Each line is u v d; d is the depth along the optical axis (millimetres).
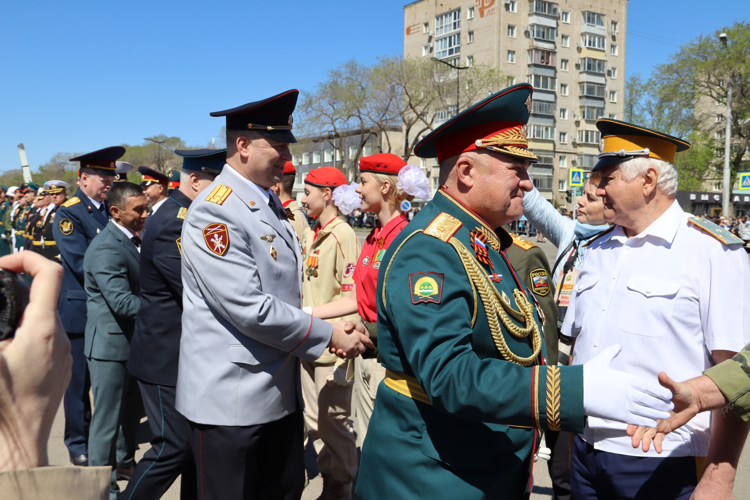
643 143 1936
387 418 1646
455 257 1486
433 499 1499
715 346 1739
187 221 2082
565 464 2846
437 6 49312
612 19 48688
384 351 1639
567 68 47250
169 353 2533
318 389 3084
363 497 1700
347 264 3367
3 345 855
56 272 934
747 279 1752
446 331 1374
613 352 1355
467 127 1610
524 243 2588
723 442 1578
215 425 2053
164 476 2508
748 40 28734
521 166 1628
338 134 38406
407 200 3090
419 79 35031
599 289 2033
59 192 6789
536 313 1802
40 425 876
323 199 3613
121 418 3303
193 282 2105
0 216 11531
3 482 802
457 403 1314
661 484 1800
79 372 3549
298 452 2309
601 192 2061
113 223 3197
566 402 1246
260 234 2117
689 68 30828
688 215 1932
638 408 1226
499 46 44562
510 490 1581
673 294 1823
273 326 2002
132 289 3213
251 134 2156
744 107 30781
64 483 856
